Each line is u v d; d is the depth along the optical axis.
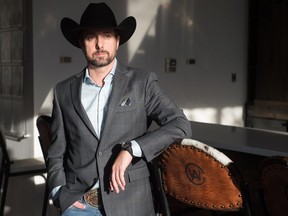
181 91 4.36
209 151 1.54
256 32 5.02
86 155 1.63
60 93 1.73
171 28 4.21
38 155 3.30
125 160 1.51
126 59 3.86
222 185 1.56
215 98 4.70
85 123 1.62
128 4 3.85
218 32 4.66
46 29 3.31
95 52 1.61
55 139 1.75
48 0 3.31
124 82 1.64
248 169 2.16
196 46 4.46
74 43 1.80
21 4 3.35
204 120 4.61
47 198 2.80
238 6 4.87
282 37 4.77
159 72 4.14
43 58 3.31
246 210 1.56
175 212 2.15
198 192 1.64
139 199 1.63
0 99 3.69
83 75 1.72
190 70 4.42
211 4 4.56
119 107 1.60
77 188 1.67
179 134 1.58
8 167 2.78
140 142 1.53
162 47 4.15
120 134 1.60
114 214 1.59
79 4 3.50
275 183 1.48
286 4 4.71
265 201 1.57
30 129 3.32
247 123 5.05
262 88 5.00
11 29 3.51
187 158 1.62
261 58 5.00
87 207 1.65
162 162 1.72
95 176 1.62
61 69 3.42
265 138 2.21
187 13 4.34
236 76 4.92
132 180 1.62
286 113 4.67
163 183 1.77
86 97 1.67
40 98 3.31
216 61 4.68
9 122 3.56
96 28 1.57
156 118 1.64
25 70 3.36
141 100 1.64
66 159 1.76
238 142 2.09
